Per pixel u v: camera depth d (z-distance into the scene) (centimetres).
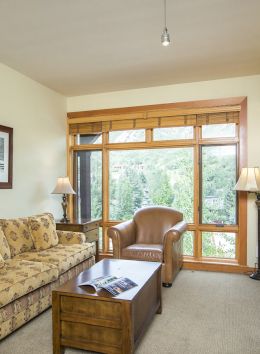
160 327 251
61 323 211
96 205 496
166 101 451
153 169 469
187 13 257
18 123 390
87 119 490
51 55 341
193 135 442
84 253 349
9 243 316
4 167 362
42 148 439
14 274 251
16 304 237
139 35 296
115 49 327
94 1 239
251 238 408
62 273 304
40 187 433
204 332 242
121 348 197
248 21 270
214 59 354
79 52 334
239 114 415
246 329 247
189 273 404
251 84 412
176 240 345
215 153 438
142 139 470
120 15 260
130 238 393
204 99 432
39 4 242
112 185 490
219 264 415
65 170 498
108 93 482
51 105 463
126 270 262
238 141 419
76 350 219
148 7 248
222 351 215
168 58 351
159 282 274
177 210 423
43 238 345
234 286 352
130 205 480
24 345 224
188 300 308
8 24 273
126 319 194
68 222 419
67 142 502
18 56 343
